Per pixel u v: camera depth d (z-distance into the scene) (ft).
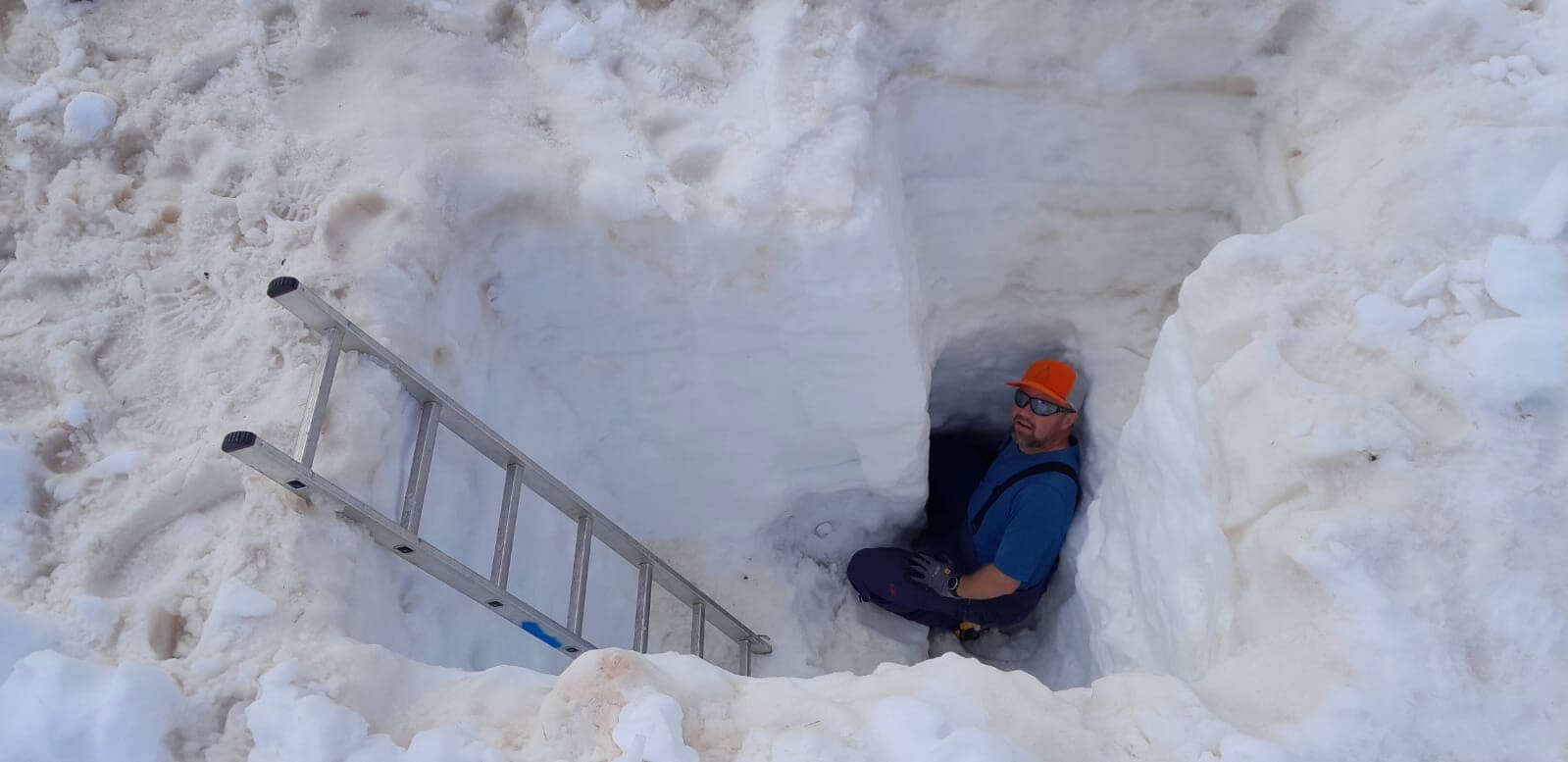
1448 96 6.98
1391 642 5.14
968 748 4.69
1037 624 11.19
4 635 5.16
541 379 8.38
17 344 6.48
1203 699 5.26
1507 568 5.27
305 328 6.39
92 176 7.09
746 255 7.51
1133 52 7.93
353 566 5.82
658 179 7.29
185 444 6.13
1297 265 6.63
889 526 11.14
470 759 4.83
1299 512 5.72
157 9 7.70
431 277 6.91
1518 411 5.75
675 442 9.18
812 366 8.44
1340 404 5.90
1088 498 10.07
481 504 7.35
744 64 7.81
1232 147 8.52
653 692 5.03
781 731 4.96
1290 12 7.69
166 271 6.75
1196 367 6.73
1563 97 6.68
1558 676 5.04
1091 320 9.91
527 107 7.52
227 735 5.04
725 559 10.15
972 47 7.92
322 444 5.99
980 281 9.82
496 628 7.38
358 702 5.14
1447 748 4.91
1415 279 6.38
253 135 7.12
